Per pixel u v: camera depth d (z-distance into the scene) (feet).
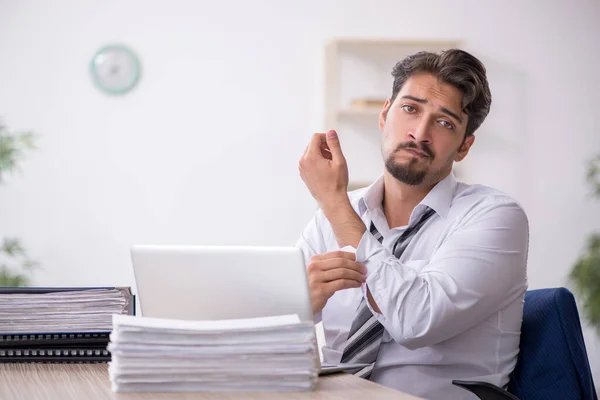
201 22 16.53
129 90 16.38
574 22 17.15
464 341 6.34
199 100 16.53
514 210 6.56
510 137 17.10
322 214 7.55
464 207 6.71
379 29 16.88
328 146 6.39
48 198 16.22
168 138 16.48
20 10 16.17
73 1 16.28
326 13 16.76
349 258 5.87
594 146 17.17
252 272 4.42
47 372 4.52
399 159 6.71
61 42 16.25
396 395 3.79
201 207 16.55
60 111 16.26
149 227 16.42
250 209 16.62
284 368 3.84
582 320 16.34
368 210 7.12
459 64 6.66
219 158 16.58
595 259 16.02
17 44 16.17
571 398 6.07
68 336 4.87
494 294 6.21
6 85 16.15
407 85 6.77
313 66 16.72
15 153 16.10
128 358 3.78
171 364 3.78
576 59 17.17
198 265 4.46
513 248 6.43
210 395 3.72
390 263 5.98
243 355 3.80
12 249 16.02
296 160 16.70
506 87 17.10
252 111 16.63
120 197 16.37
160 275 4.48
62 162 16.26
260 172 16.65
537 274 17.08
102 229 16.33
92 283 16.29
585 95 17.17
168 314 4.49
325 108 16.35
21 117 16.19
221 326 3.91
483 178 17.04
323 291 5.72
